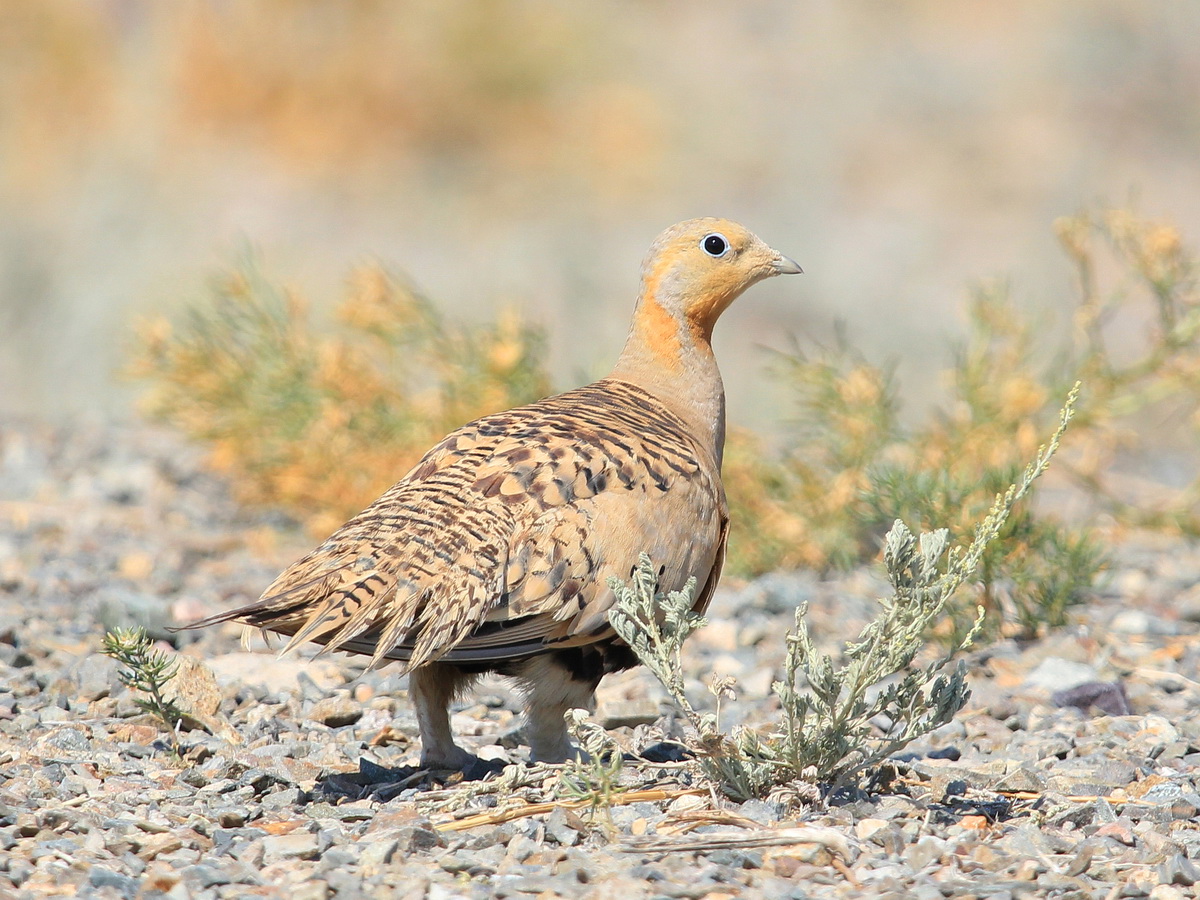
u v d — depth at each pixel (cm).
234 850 696
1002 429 1438
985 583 1156
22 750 844
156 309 2400
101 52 3044
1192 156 3225
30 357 2523
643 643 755
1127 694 1027
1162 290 1447
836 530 1409
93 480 1673
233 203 2778
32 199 2781
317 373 1525
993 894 642
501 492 776
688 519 826
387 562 736
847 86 3372
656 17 3597
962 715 981
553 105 3159
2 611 1167
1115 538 1536
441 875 661
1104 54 3472
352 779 835
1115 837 725
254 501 1581
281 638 1144
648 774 820
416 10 3133
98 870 647
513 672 820
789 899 631
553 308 2623
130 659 846
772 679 1054
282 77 3005
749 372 2484
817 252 2827
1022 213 2981
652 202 2955
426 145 3050
